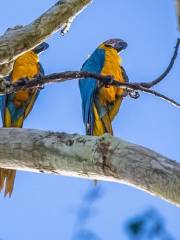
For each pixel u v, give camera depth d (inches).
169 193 273.6
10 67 396.5
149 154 288.8
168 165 279.9
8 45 382.3
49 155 320.8
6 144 331.9
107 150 300.4
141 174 282.8
